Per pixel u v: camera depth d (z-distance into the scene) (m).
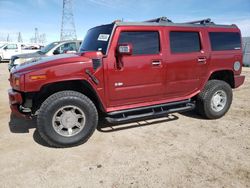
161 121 5.12
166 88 4.60
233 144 4.03
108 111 4.19
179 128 4.75
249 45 19.97
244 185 2.94
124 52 3.80
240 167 3.33
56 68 3.69
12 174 3.20
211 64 5.03
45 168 3.34
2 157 3.63
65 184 3.00
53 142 3.82
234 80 5.41
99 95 4.02
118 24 4.04
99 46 4.20
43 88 3.78
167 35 4.46
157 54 4.37
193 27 4.79
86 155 3.69
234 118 5.34
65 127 3.89
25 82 3.60
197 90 5.03
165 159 3.56
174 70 4.58
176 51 4.59
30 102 3.85
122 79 4.12
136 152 3.77
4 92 8.09
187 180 3.05
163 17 4.49
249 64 20.03
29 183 3.02
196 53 4.80
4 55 22.41
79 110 3.91
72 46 10.48
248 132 4.54
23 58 10.14
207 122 5.09
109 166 3.38
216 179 3.06
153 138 4.29
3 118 5.37
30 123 5.05
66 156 3.66
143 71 4.26
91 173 3.22
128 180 3.06
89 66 3.84
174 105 4.88
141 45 4.24
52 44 10.80
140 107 4.46
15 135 4.44
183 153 3.73
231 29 5.29
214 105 5.18
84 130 3.97
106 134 4.46
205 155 3.67
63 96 3.77
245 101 6.82
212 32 5.04
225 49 5.20
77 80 3.87
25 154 3.72
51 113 3.73
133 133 4.51
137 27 4.16
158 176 3.14
